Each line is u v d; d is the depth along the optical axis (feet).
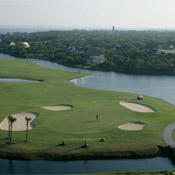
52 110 233.55
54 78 398.21
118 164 153.99
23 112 224.94
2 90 303.89
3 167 147.74
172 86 374.22
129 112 233.96
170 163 156.56
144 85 377.71
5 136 175.73
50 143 168.04
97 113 227.81
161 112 239.09
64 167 149.38
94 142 170.60
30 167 148.46
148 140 176.76
